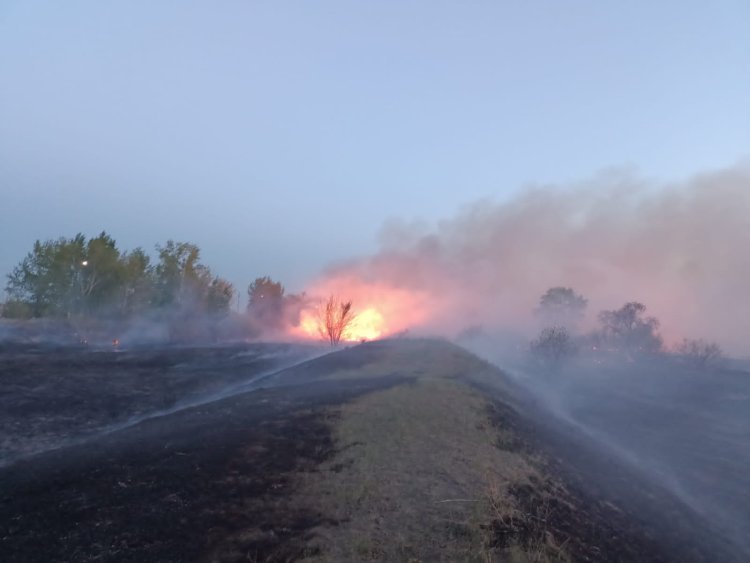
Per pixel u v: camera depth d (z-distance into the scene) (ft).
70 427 48.21
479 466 32.24
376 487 27.96
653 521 37.86
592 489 38.65
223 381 73.97
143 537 22.11
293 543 22.26
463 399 49.52
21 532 22.33
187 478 28.07
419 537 23.31
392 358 81.25
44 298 146.72
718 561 35.68
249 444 33.78
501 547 23.00
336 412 42.57
